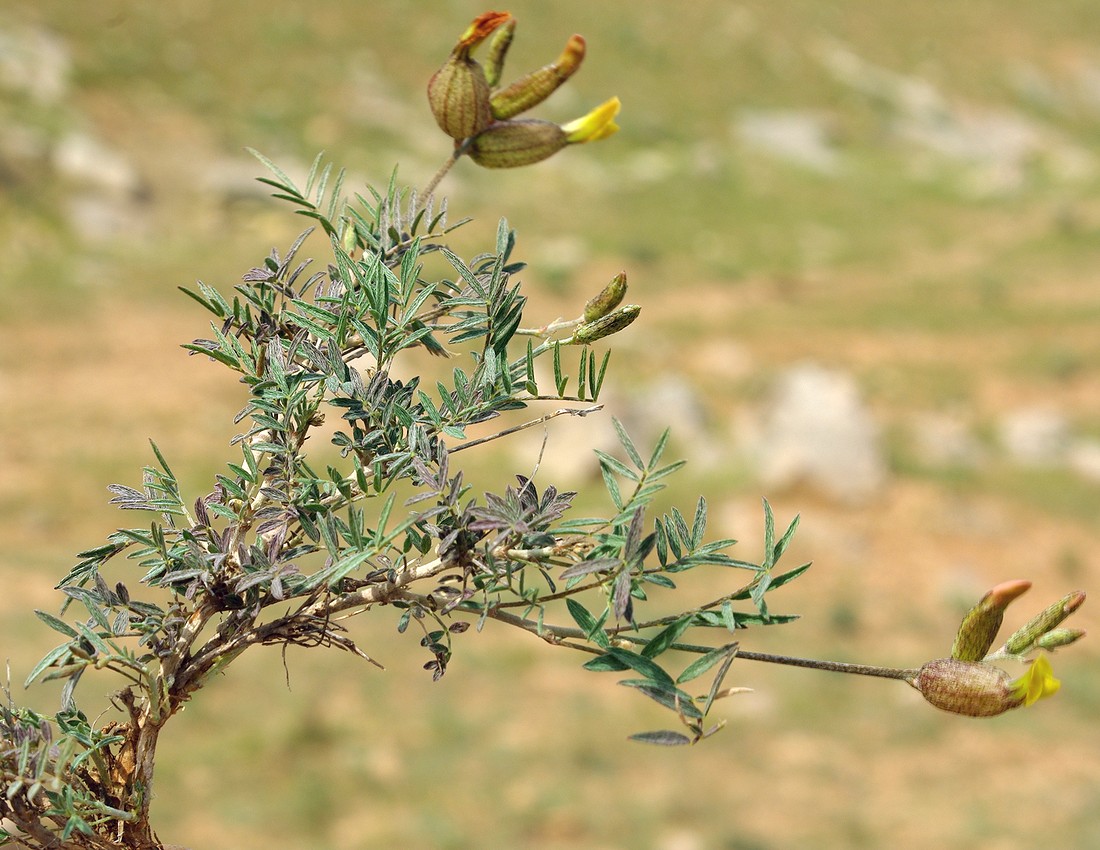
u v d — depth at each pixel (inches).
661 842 290.4
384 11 1098.1
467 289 38.5
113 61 863.7
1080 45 1673.2
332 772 305.1
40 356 573.0
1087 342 765.9
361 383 36.7
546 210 891.4
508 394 35.9
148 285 660.7
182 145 803.4
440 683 355.3
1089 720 372.5
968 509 547.8
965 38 1574.8
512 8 1194.0
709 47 1290.6
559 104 1072.8
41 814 34.6
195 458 501.0
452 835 285.3
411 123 957.8
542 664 377.4
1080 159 1362.0
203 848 269.1
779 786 322.3
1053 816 316.8
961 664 33.0
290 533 38.2
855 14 1502.2
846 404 565.3
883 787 327.0
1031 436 623.5
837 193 1082.1
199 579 36.7
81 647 34.7
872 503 539.5
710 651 31.8
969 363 727.1
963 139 1325.0
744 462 545.6
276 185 40.6
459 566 35.0
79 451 494.9
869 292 846.5
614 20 1253.7
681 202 973.2
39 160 710.5
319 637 36.3
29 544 410.6
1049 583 500.7
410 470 35.8
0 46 799.1
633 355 662.5
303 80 957.2
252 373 37.6
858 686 382.9
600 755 328.2
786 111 1241.4
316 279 40.6
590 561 32.2
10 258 645.9
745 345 717.9
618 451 521.0
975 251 967.6
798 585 460.8
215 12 986.7
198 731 314.7
